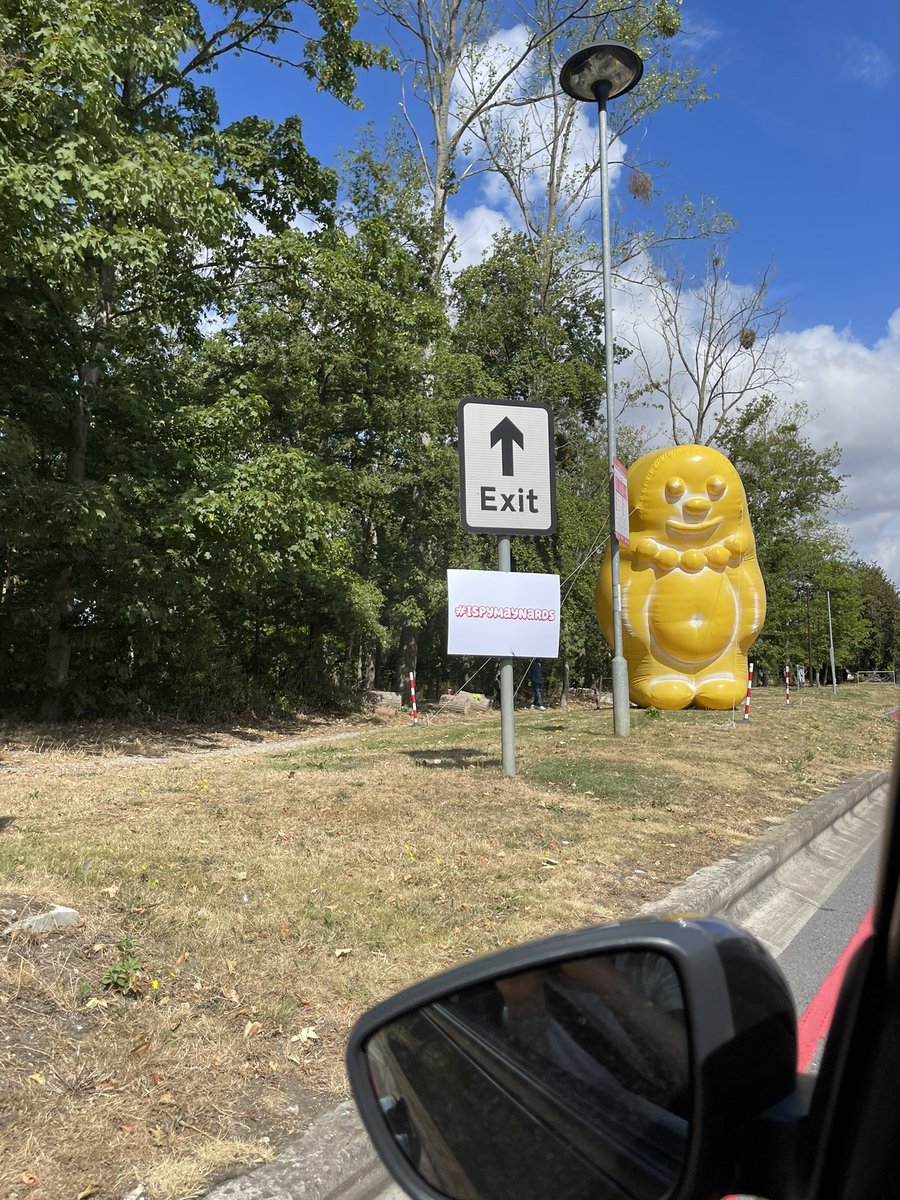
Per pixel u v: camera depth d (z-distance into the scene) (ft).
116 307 52.39
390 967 14.74
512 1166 5.15
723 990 4.45
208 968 13.92
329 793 27.81
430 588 79.25
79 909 15.29
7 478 39.83
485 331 95.81
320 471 52.19
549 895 18.67
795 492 138.31
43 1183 8.90
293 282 56.18
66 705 52.08
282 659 73.26
